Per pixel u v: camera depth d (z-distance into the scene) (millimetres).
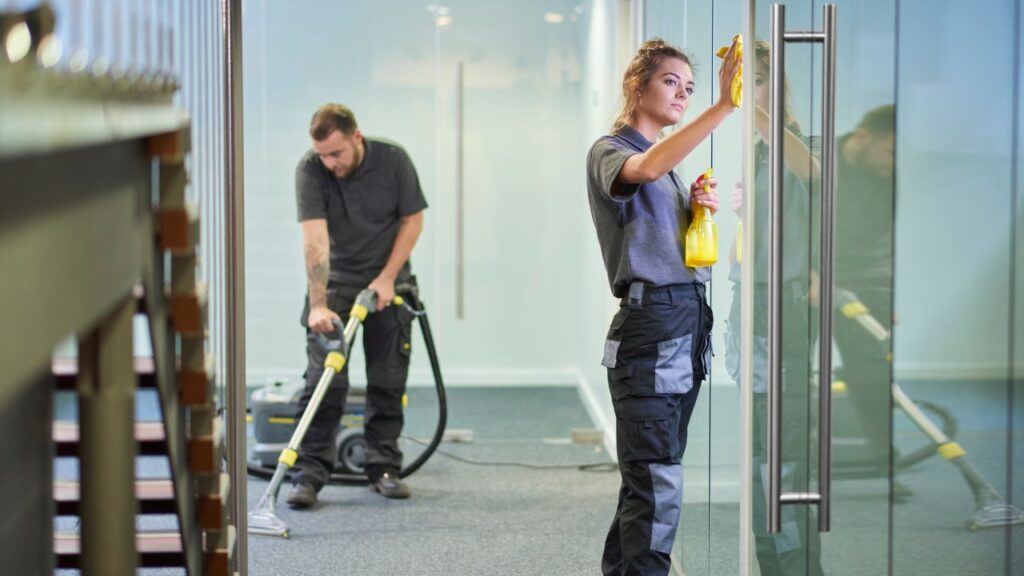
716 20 3086
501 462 5258
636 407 2893
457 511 4402
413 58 5996
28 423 1727
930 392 1994
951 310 1971
